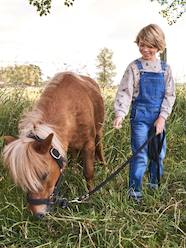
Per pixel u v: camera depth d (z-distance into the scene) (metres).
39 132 2.86
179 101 5.13
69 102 3.26
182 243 2.89
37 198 2.75
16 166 2.64
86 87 3.62
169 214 3.22
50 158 2.81
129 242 2.87
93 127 3.47
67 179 3.62
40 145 2.71
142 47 3.18
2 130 4.16
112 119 4.46
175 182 3.65
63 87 3.33
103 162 3.92
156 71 3.22
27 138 2.79
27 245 2.88
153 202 3.33
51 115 3.13
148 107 3.26
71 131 3.26
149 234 2.97
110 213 3.05
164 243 2.88
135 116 3.31
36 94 4.73
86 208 3.24
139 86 3.25
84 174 3.50
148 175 3.69
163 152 3.45
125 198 3.25
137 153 3.15
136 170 3.36
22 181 2.65
